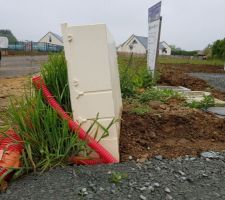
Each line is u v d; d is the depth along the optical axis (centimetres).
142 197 320
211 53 4500
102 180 350
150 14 1148
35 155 388
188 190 335
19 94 948
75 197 321
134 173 366
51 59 474
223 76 1780
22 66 2320
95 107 402
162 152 430
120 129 489
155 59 1067
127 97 742
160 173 368
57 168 375
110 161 396
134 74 936
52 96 424
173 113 607
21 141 380
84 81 397
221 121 563
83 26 388
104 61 393
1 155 370
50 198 320
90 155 402
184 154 427
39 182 348
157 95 764
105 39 390
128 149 435
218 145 467
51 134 388
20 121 390
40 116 395
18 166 370
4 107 681
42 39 4497
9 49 4978
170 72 1553
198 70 2234
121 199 318
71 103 405
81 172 364
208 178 361
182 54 7188
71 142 380
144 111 593
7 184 351
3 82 1298
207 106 710
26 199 320
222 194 329
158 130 511
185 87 1130
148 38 1182
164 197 322
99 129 405
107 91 399
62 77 443
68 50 393
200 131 519
